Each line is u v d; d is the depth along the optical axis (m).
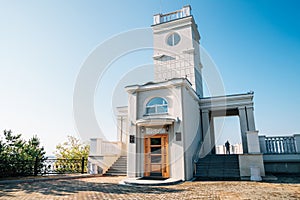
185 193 6.88
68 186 8.28
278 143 12.61
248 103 14.34
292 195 6.34
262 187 7.81
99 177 11.75
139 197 6.25
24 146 12.16
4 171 10.51
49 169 12.45
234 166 11.46
